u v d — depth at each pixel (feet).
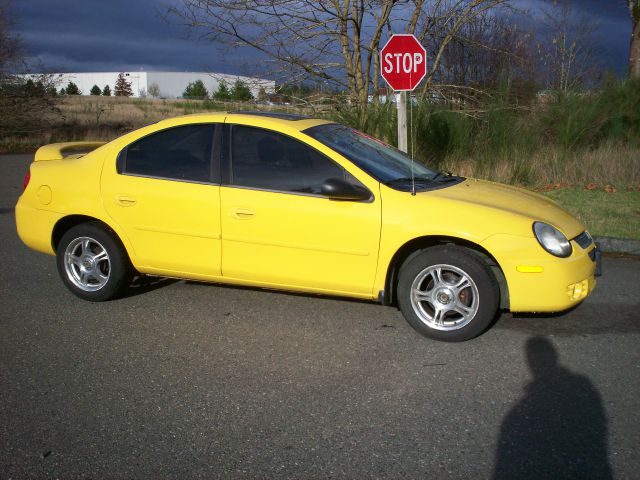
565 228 15.46
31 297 18.90
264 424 11.51
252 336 15.79
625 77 46.60
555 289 14.74
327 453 10.53
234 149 16.88
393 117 39.78
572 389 12.81
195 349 15.01
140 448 10.75
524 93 46.55
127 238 17.57
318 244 15.89
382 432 11.18
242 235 16.47
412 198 15.47
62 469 10.16
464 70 47.88
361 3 42.70
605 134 42.93
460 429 11.25
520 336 15.70
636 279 20.70
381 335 15.81
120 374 13.66
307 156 16.31
